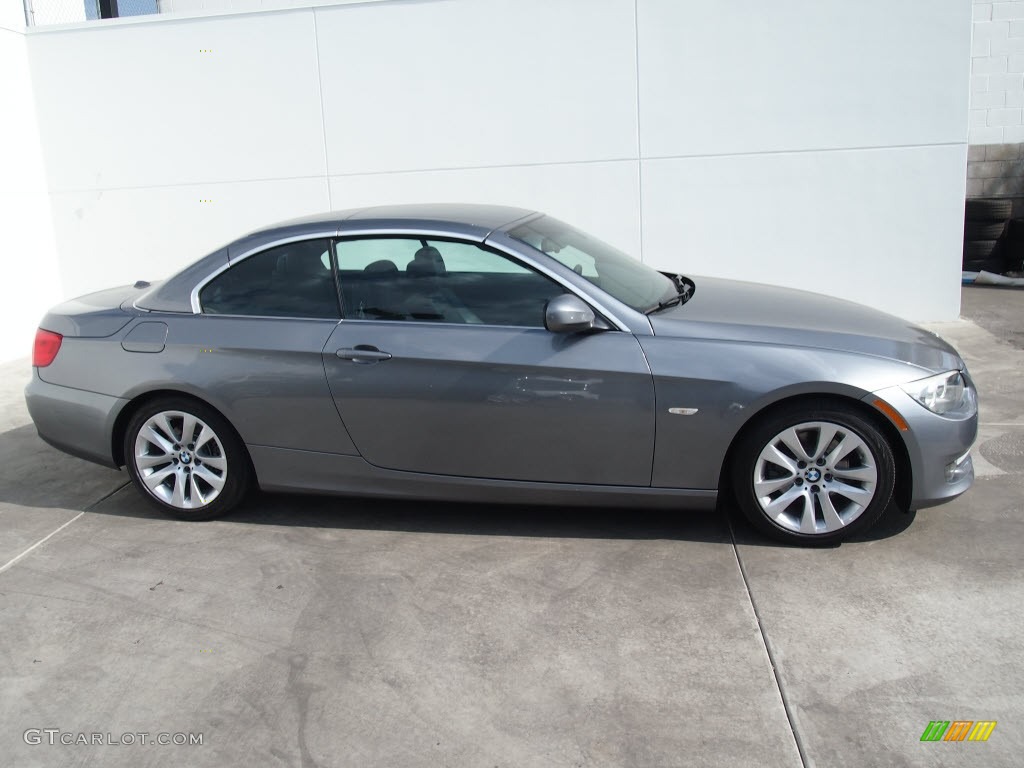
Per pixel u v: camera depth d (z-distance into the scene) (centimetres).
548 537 449
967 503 467
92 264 939
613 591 393
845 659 337
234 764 299
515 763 292
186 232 925
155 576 428
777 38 823
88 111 910
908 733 296
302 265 463
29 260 900
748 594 385
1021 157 1127
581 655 348
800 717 307
